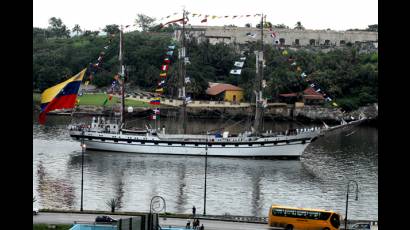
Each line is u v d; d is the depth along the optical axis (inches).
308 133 7682.1
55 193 5408.5
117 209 4884.4
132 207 4980.3
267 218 4463.6
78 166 6771.7
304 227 4148.6
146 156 7706.7
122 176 6304.1
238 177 6427.2
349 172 6771.7
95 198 5265.8
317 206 5226.4
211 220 4365.2
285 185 6053.2
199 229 3902.6
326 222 4138.8
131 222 3415.4
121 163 7116.1
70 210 4618.6
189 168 6924.2
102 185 5816.9
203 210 4960.6
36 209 4387.3
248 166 7155.5
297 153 7706.7
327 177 6481.3
